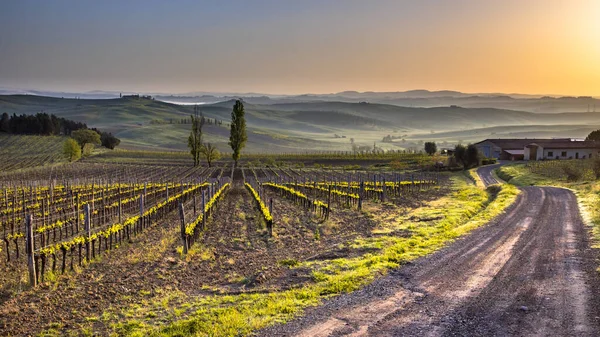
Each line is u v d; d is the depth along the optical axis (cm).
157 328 1367
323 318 1338
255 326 1289
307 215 4006
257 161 14088
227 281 1923
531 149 11962
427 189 6756
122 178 9188
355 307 1426
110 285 1858
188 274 2039
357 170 11456
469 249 2230
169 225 3431
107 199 4862
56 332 1384
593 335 1127
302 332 1231
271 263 2234
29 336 1357
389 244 2492
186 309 1545
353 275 1795
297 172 10969
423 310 1366
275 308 1450
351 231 3169
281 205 4875
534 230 2744
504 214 3538
